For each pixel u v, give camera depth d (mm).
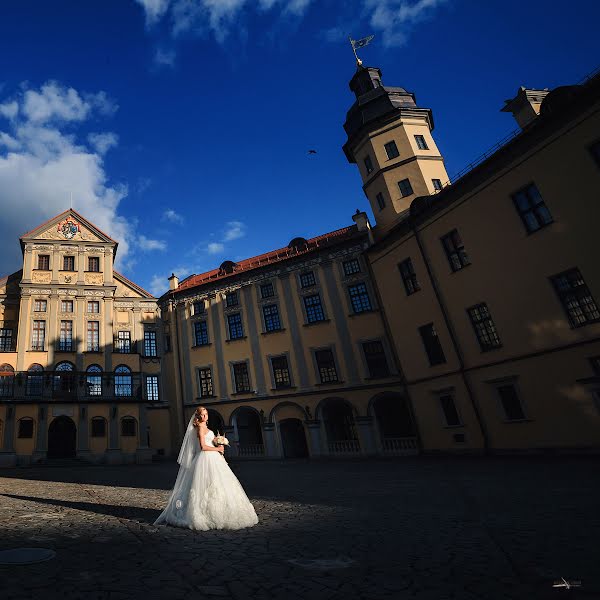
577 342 15430
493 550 4555
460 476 12242
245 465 23953
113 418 28672
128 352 32188
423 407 22656
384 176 28750
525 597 3264
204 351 31969
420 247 22438
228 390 30188
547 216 16672
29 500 9305
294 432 29109
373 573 3898
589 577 3643
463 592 3398
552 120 16125
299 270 30094
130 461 28141
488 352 18812
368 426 25125
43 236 32125
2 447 25312
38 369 28359
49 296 30469
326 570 3986
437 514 6730
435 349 22062
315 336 28328
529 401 17000
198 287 33406
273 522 6273
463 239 20016
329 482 12391
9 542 4953
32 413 26797
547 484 9430
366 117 30234
